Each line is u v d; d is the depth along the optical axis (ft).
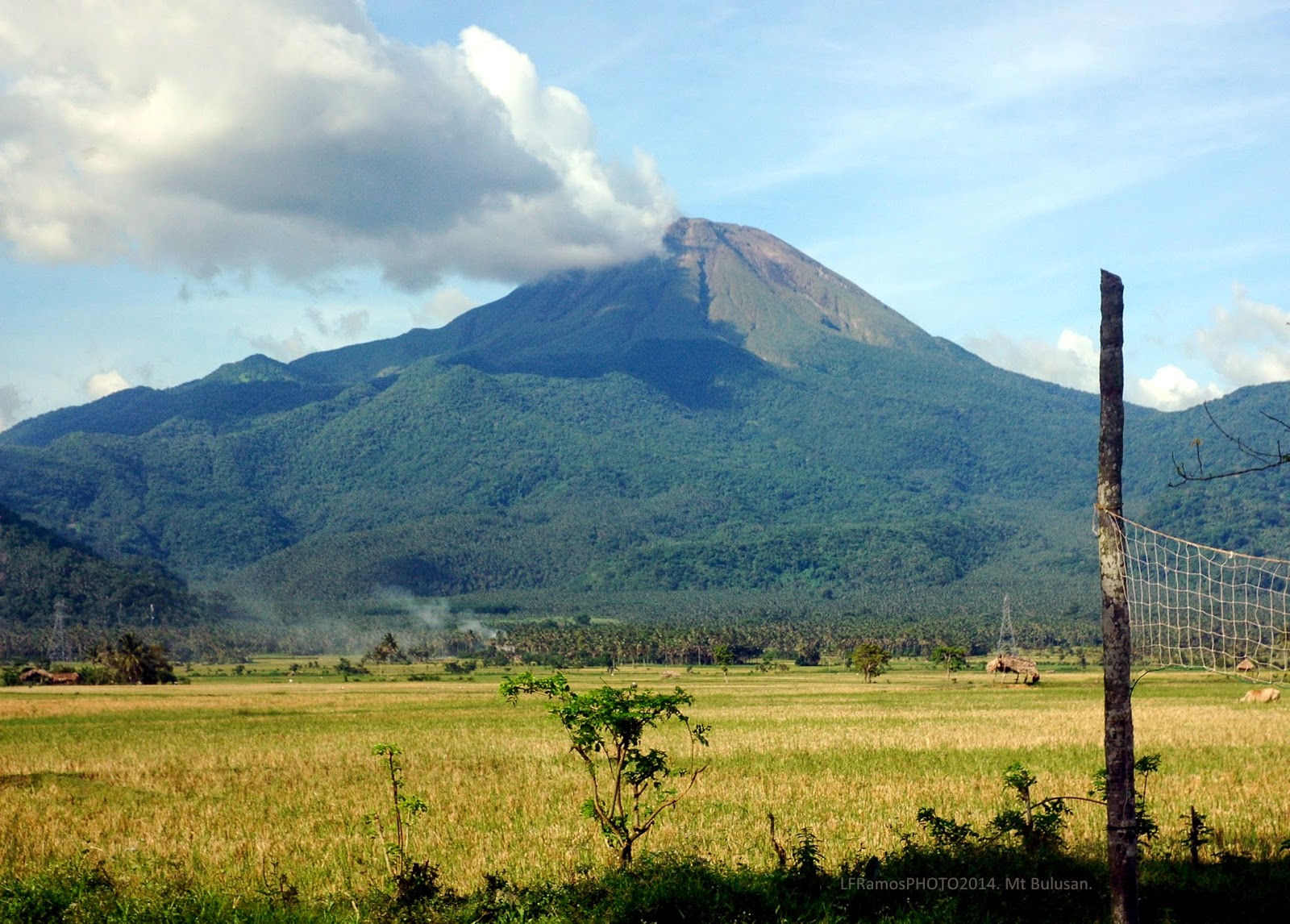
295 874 72.23
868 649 443.73
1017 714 220.23
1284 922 56.34
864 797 100.07
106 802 109.29
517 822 90.48
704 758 137.90
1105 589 50.90
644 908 58.34
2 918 61.93
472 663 589.73
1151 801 91.66
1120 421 51.31
